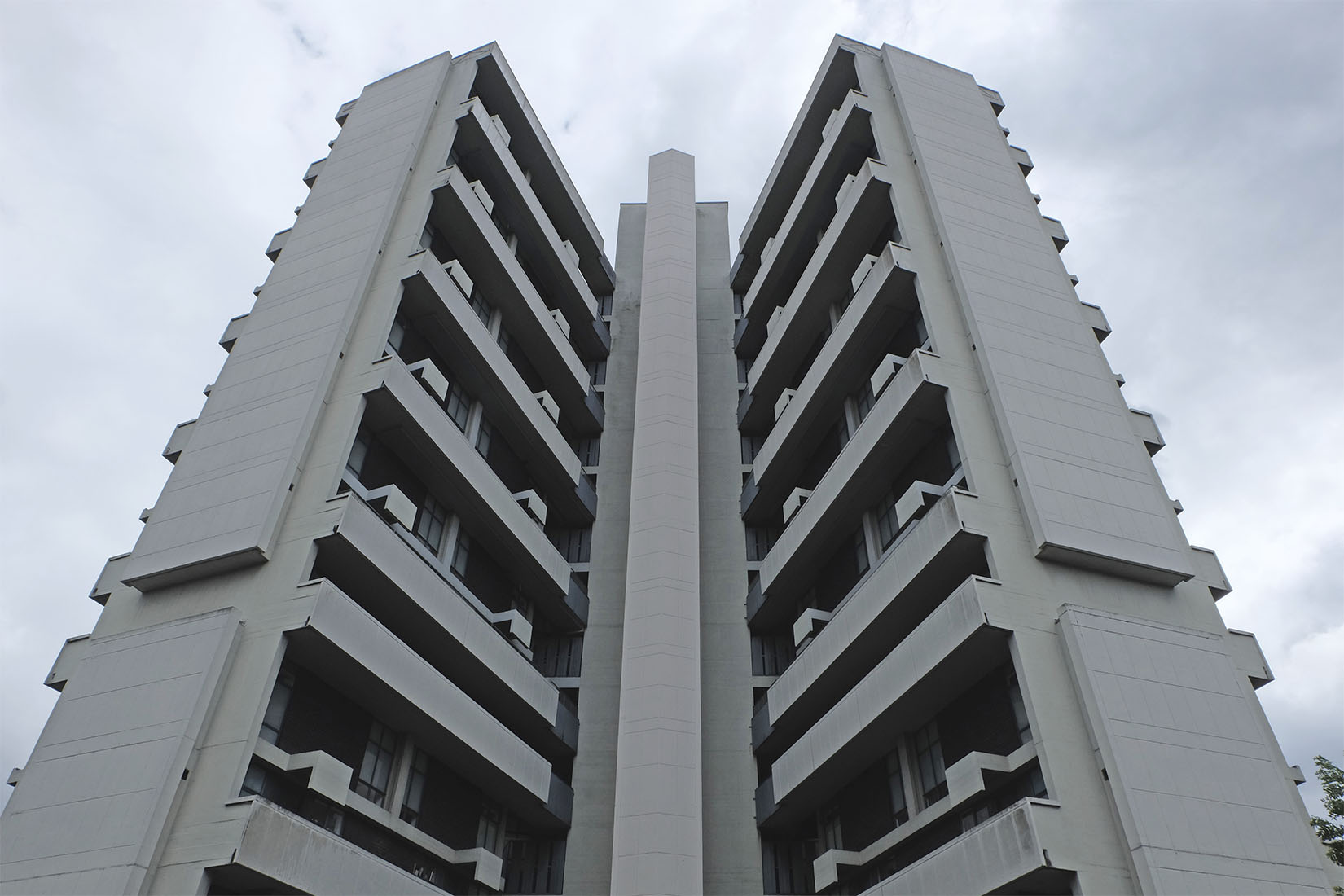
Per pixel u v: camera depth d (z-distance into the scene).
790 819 30.28
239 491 25.53
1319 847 20.06
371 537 24.84
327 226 33.25
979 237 31.00
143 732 20.97
